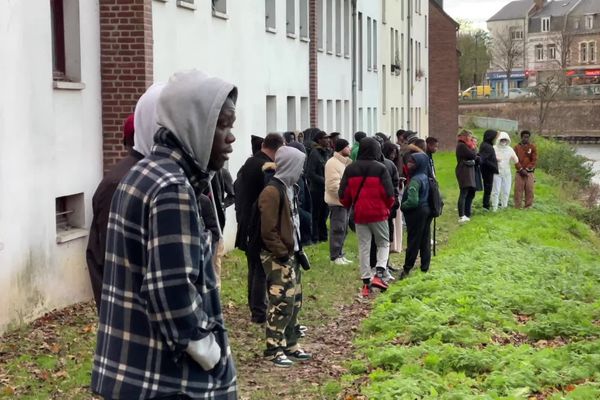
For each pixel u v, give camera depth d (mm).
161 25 15008
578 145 94062
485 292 12086
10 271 10641
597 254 20344
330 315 12195
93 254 6305
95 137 13344
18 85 10992
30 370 8766
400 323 10711
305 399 8062
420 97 63406
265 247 9492
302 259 9766
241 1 20141
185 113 3977
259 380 8859
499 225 22031
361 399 7723
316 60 28406
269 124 23797
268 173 11109
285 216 9492
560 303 11453
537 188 32875
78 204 12898
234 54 19688
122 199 3947
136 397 3885
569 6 149625
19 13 11039
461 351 8711
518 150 26875
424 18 65062
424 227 14648
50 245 11773
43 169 11633
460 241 19406
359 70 40094
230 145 4113
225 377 4102
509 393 7512
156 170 3932
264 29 22312
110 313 3953
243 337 10695
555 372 8070
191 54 16672
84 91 12992
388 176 13617
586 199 36031
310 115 28312
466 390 7527
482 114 104000
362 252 13609
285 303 9484
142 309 3908
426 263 14766
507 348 9023
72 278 12438
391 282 14578
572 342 9547
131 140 6734
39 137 11531
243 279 14836
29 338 10148
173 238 3834
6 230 10578
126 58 13547
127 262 3916
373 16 44031
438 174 43719
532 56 152500
